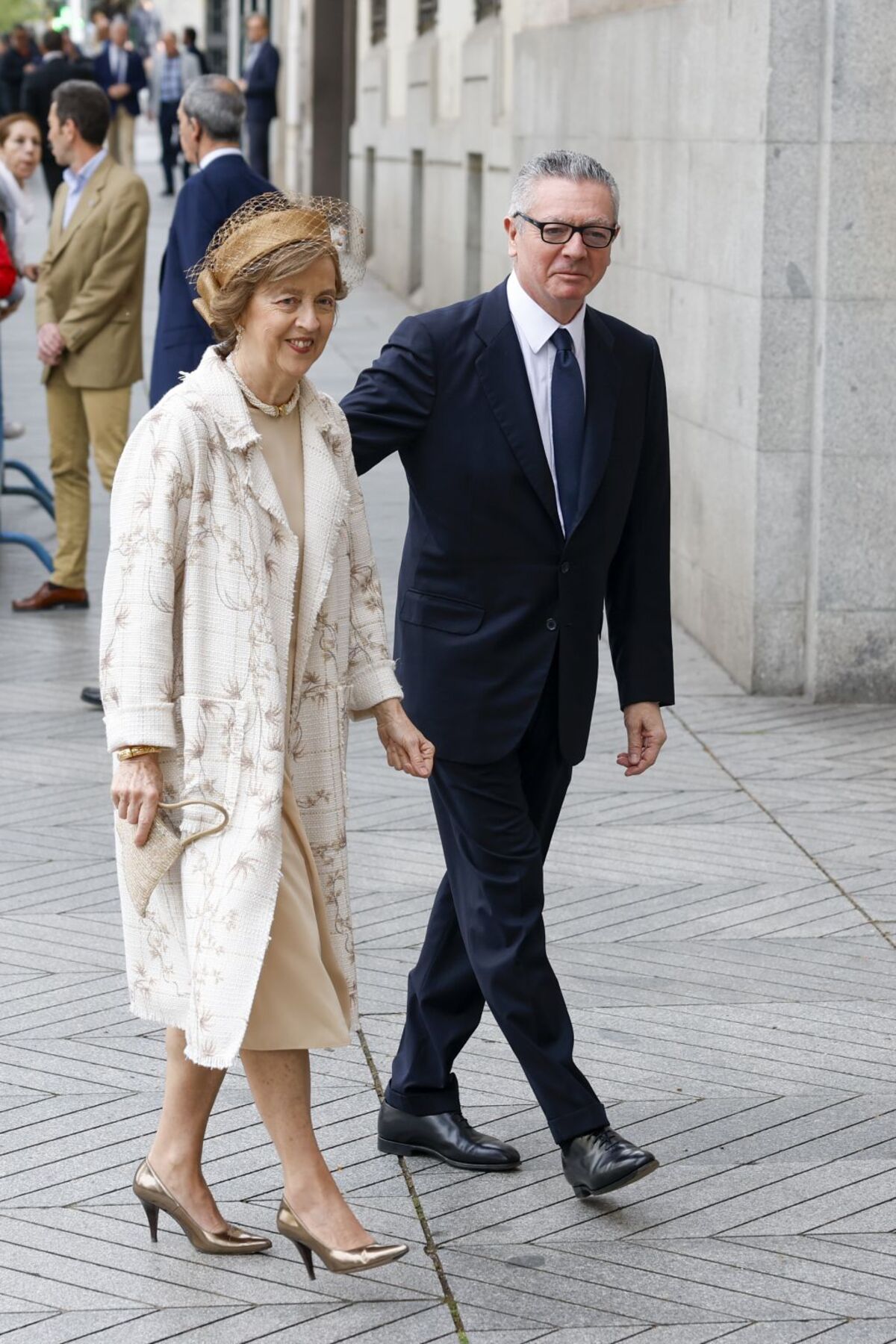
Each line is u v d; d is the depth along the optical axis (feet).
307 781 13.88
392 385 14.78
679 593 36.60
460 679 15.03
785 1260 14.43
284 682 13.43
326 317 13.41
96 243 33.24
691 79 33.99
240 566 13.25
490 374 14.84
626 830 24.75
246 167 28.68
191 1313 13.60
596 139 42.86
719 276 32.42
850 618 30.73
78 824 24.88
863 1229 14.92
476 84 63.05
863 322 29.60
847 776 27.25
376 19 92.63
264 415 13.64
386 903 21.98
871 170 29.07
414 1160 16.08
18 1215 14.99
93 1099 17.07
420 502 15.10
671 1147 16.29
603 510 15.16
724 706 30.86
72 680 31.76
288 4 114.93
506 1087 17.42
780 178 29.50
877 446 30.12
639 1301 13.82
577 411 15.02
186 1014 13.42
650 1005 19.24
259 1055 13.67
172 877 13.50
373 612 14.39
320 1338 13.28
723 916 21.74
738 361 31.40
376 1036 18.51
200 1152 14.48
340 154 105.29
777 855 23.85
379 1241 14.67
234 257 13.26
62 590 36.22
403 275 81.76
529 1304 13.78
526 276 14.80
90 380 33.83
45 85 87.61
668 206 36.22
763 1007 19.22
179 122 28.81
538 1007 14.87
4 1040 18.31
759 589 31.07
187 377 13.55
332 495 13.69
